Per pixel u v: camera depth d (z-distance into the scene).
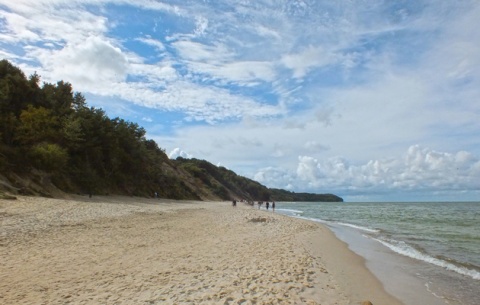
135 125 78.56
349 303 7.76
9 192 28.17
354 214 59.12
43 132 42.12
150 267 10.14
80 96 60.16
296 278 9.41
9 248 11.71
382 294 8.84
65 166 44.03
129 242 14.41
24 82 46.94
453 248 17.42
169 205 48.91
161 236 16.72
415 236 23.05
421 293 9.12
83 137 51.44
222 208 51.59
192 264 10.72
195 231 19.62
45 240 13.46
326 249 15.88
